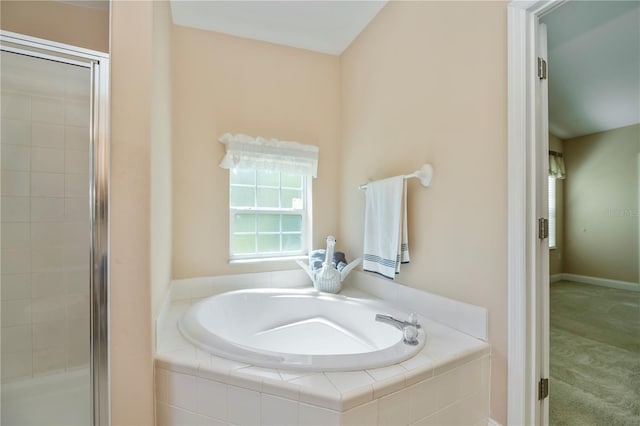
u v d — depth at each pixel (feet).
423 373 3.57
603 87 7.43
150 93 3.82
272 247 8.05
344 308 6.38
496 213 4.19
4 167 5.14
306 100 8.21
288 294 6.91
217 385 3.52
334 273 7.10
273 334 6.58
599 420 4.76
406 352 3.86
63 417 4.98
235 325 6.39
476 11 4.52
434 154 5.29
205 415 3.59
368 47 7.22
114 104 3.69
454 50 4.90
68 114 5.40
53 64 4.40
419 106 5.65
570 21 5.50
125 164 3.72
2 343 5.01
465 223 4.69
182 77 6.94
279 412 3.25
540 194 4.00
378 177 6.87
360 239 7.55
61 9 6.24
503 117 4.11
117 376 3.67
